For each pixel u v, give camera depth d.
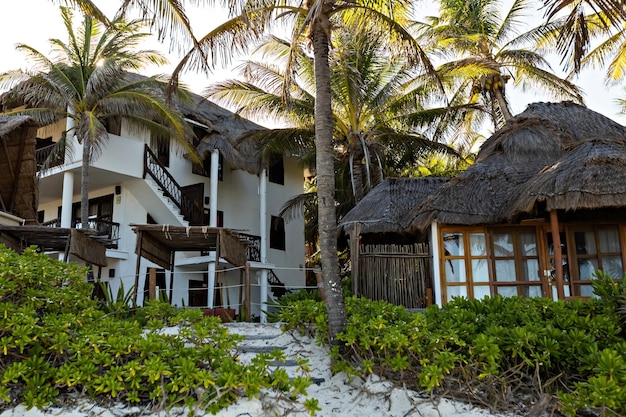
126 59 17.33
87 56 17.06
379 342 5.81
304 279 25.09
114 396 4.87
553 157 11.47
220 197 21.83
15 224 12.02
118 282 18.23
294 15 8.15
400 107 18.98
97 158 17.03
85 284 6.81
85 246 11.52
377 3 8.63
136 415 4.77
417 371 5.68
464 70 17.33
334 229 6.71
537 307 6.76
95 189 20.28
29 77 15.89
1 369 4.95
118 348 5.15
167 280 13.52
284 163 25.22
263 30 8.20
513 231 10.71
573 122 12.52
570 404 4.70
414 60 8.42
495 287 10.48
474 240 10.77
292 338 7.32
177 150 20.38
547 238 10.55
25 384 4.92
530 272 10.49
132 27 17.05
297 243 25.19
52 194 21.17
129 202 19.12
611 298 6.42
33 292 5.81
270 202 24.00
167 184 19.47
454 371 5.45
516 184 10.80
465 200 10.68
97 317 6.21
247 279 9.73
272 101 18.70
